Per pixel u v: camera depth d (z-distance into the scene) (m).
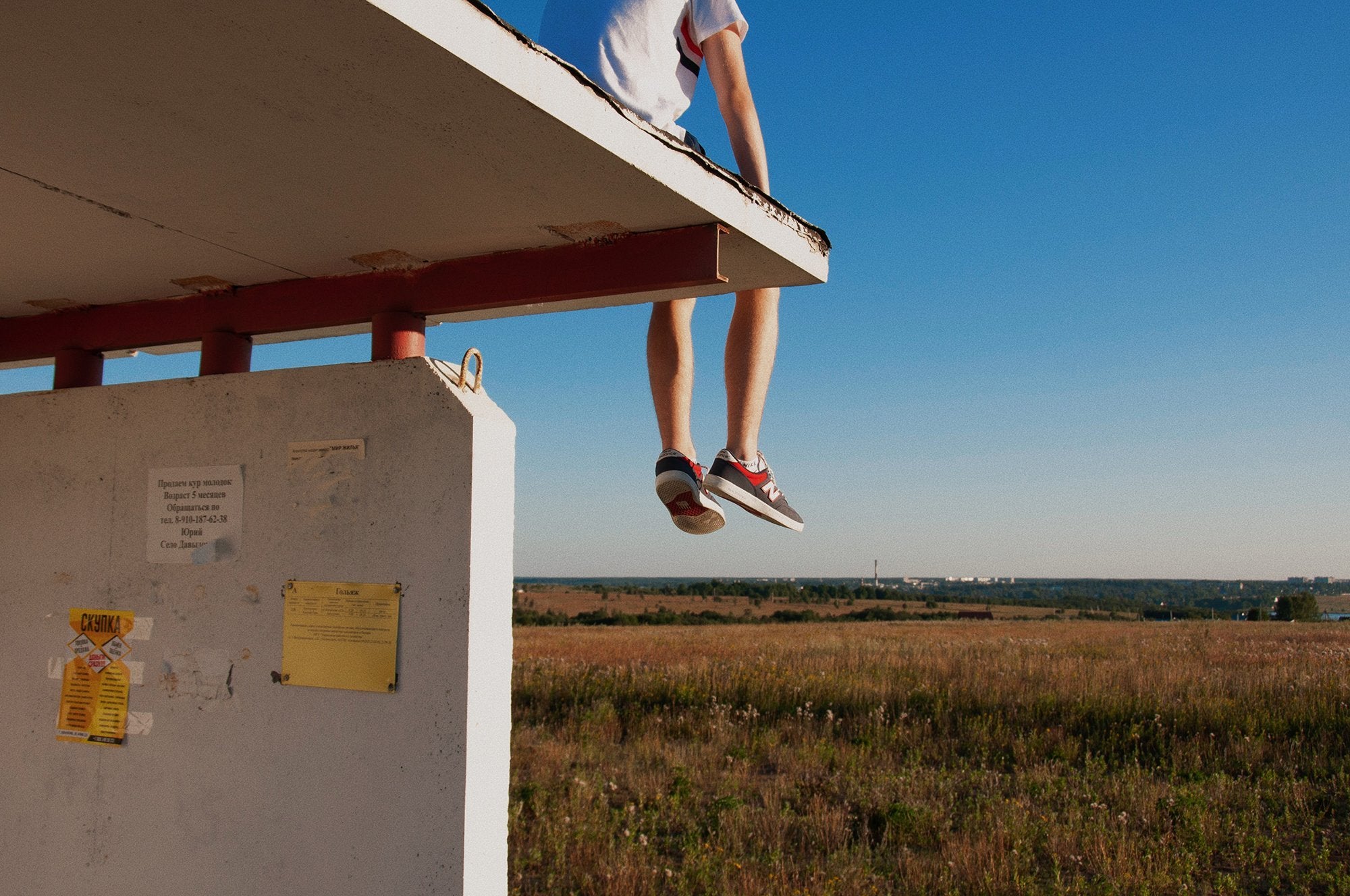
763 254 1.84
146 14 1.05
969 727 10.20
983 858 5.94
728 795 7.58
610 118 1.40
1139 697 11.08
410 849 1.90
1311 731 9.66
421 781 1.91
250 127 1.38
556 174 1.51
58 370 2.60
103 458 2.40
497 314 2.38
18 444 2.52
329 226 1.84
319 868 1.99
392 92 1.24
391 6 1.03
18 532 2.48
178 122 1.36
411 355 2.18
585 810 7.10
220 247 2.00
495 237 1.89
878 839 6.67
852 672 14.65
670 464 2.25
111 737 2.29
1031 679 13.51
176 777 2.19
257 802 2.09
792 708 11.43
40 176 1.59
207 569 2.23
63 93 1.27
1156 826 6.66
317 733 2.04
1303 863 6.00
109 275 2.23
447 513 1.95
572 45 2.06
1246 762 8.54
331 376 2.12
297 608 2.09
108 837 2.26
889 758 8.97
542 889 5.59
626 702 12.14
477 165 1.50
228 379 2.26
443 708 1.90
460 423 1.95
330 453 2.10
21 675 2.43
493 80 1.19
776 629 39.47
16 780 2.39
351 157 1.48
